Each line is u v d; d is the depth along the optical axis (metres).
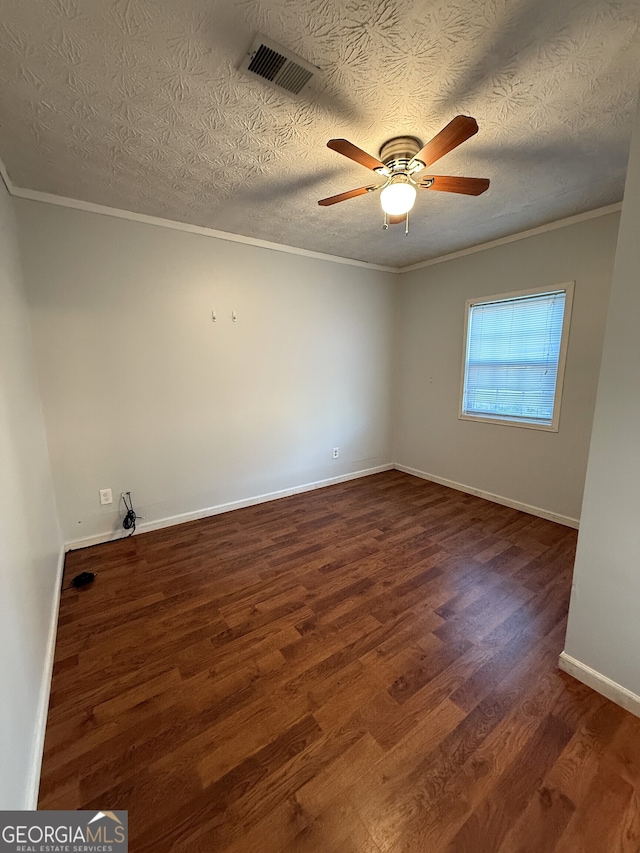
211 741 1.31
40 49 1.21
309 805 1.12
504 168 2.05
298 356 3.59
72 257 2.39
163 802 1.12
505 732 1.34
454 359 3.79
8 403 1.49
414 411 4.32
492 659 1.67
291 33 1.18
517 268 3.13
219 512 3.29
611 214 2.57
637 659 1.38
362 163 1.63
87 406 2.57
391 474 4.48
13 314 1.83
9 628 1.11
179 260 2.80
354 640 1.78
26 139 1.70
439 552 2.61
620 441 1.36
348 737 1.32
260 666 1.63
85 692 1.50
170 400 2.91
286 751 1.27
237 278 3.09
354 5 1.09
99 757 1.25
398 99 1.49
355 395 4.13
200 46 1.22
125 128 1.64
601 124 1.66
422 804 1.12
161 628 1.87
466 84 1.41
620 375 1.34
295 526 3.04
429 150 1.49
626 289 1.30
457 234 3.10
